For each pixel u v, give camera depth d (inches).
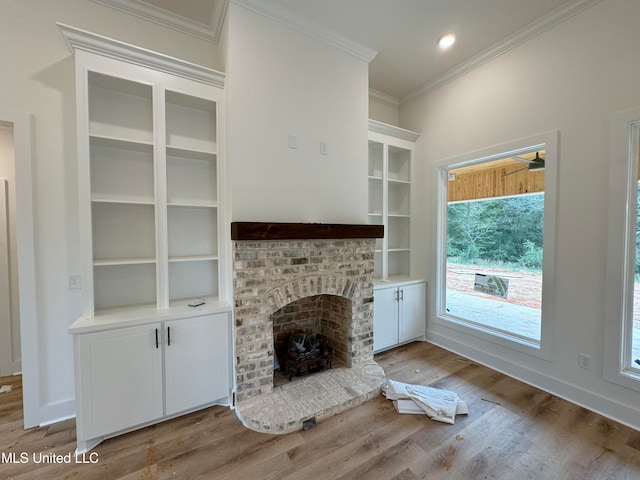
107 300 89.3
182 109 97.3
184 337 83.3
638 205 82.4
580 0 87.4
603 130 85.0
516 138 106.4
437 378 108.3
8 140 106.3
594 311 87.7
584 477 64.7
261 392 91.7
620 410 82.5
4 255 105.0
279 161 94.8
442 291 140.9
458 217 134.6
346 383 99.0
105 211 88.4
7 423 81.7
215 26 99.0
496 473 65.9
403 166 152.8
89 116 80.2
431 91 138.9
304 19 96.6
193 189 100.6
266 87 92.4
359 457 70.4
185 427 81.1
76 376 71.2
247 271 87.9
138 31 93.0
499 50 110.2
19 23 78.2
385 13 94.6
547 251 98.1
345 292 107.8
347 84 110.0
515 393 98.3
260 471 66.2
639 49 78.2
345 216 109.7
